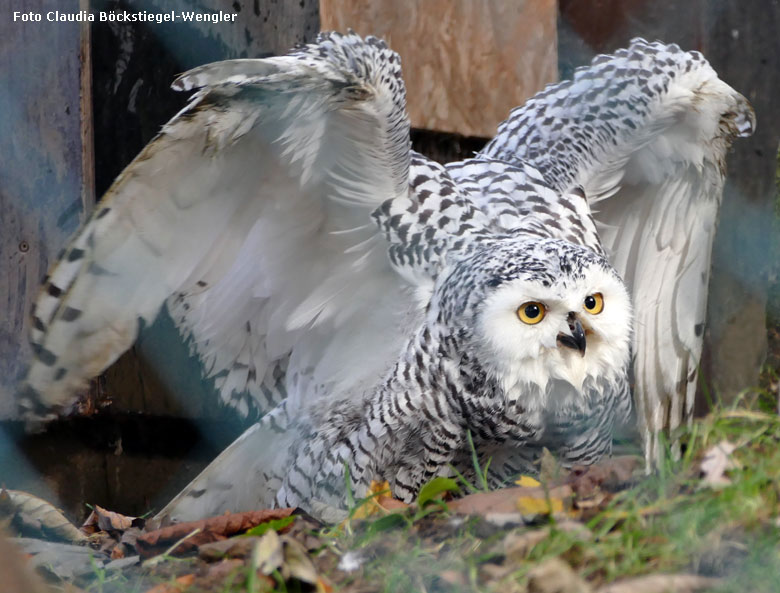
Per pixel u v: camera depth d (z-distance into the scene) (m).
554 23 12.64
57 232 9.99
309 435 9.11
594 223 9.36
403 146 8.18
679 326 10.16
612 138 9.70
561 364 7.98
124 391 10.61
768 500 5.93
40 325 8.22
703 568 5.49
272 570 5.73
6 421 10.05
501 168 9.44
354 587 5.87
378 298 8.87
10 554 4.90
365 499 7.29
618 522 6.01
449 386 8.19
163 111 10.52
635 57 9.77
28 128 10.01
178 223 8.30
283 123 7.83
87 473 10.59
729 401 12.26
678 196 9.97
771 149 12.71
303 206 8.57
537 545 5.72
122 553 7.53
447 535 6.37
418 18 11.27
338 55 7.74
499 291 7.89
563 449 8.53
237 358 9.41
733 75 12.55
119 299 8.38
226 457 9.27
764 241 12.49
